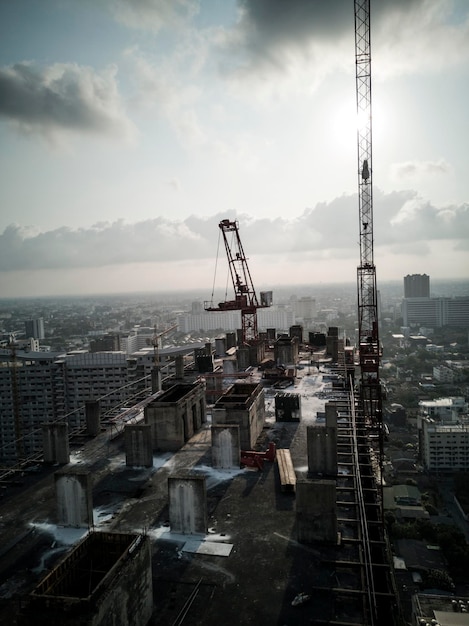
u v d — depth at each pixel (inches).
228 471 1561.3
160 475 1551.4
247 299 4667.8
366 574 971.9
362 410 2475.4
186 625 863.7
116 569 780.6
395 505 5049.2
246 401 1777.8
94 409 1966.0
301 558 1063.0
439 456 6314.0
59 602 706.2
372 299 2974.9
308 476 1496.1
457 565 3907.5
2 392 6407.5
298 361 3442.4
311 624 861.2
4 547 1152.2
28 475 1598.2
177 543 1136.2
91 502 1225.4
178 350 6215.6
